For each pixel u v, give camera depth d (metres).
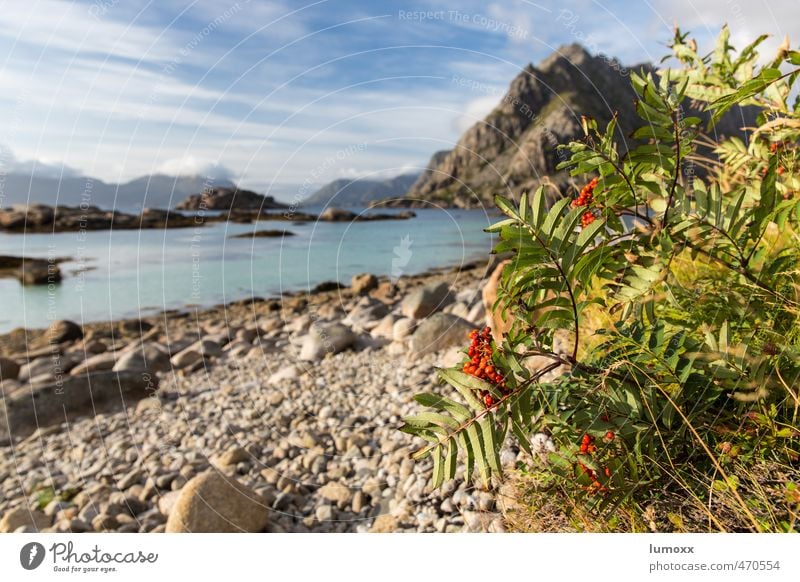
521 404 1.81
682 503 1.99
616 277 2.14
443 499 2.85
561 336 3.44
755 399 1.91
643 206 2.16
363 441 4.07
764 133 2.35
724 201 2.30
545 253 1.80
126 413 5.43
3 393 6.23
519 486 2.46
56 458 4.73
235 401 5.54
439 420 1.82
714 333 2.08
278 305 10.37
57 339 8.91
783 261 2.09
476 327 6.00
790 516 1.81
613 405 1.92
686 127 1.97
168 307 10.63
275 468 3.91
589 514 2.03
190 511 3.01
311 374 5.93
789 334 2.02
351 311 9.10
